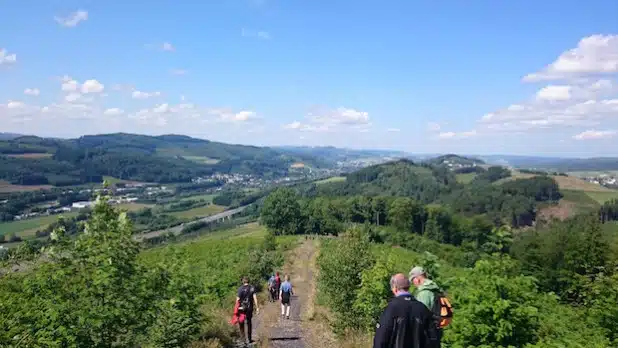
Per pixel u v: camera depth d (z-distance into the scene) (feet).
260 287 98.27
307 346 45.03
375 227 316.60
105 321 25.57
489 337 24.09
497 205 465.06
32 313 23.82
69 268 27.40
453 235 338.75
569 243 136.15
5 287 26.20
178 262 39.60
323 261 51.37
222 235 372.17
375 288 36.81
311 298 81.76
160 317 32.99
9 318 23.21
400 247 295.28
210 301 62.54
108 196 31.86
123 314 27.12
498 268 26.53
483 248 29.17
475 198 487.61
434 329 18.56
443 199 540.11
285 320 61.57
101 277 26.48
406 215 356.18
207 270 103.09
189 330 35.63
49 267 27.27
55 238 28.48
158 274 34.68
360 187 643.04
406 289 19.45
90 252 28.84
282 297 64.44
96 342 25.26
